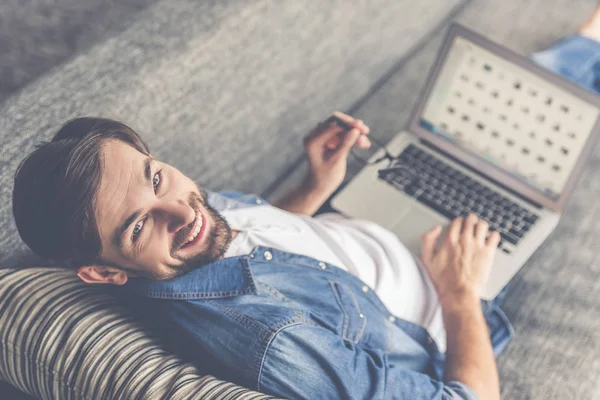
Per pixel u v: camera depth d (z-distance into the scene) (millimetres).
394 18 1616
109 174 1023
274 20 1380
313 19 1436
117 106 1204
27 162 1024
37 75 1619
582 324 1279
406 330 1254
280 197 1446
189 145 1347
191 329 1079
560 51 1599
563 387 1217
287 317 1052
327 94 1587
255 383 1027
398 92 1618
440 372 1249
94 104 1187
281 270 1175
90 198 1004
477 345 1203
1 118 1149
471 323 1234
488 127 1414
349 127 1387
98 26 1699
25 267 1135
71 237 1014
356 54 1590
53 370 1000
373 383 1049
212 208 1154
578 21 1660
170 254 1076
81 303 1051
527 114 1370
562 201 1384
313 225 1291
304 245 1232
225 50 1325
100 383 979
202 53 1293
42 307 1032
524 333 1302
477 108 1413
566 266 1363
